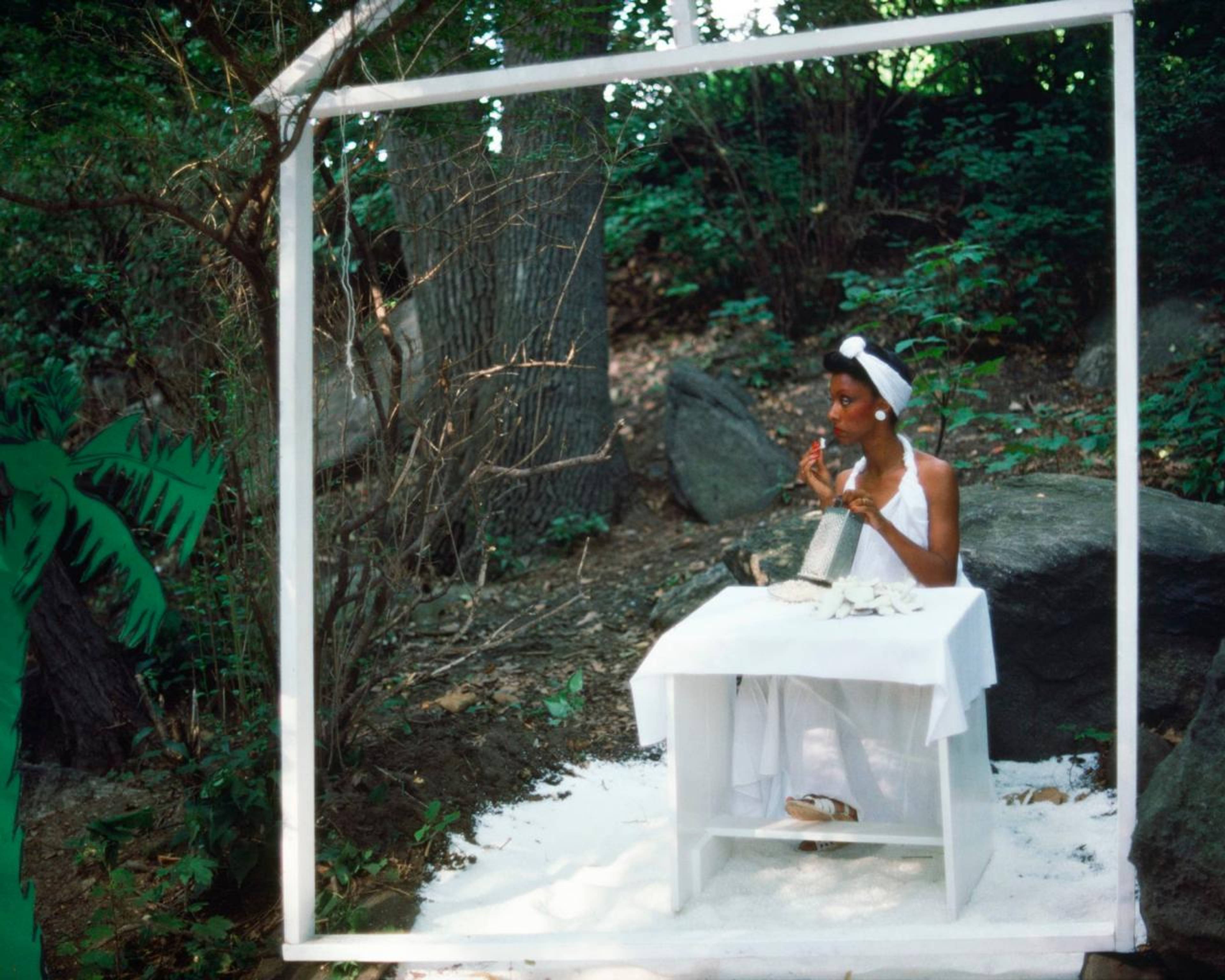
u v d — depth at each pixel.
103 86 4.05
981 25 2.77
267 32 3.67
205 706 4.82
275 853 3.73
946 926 3.07
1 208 5.47
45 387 3.15
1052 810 3.96
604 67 2.93
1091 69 8.10
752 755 3.71
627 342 9.77
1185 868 2.79
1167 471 6.01
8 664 3.03
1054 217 8.04
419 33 3.74
